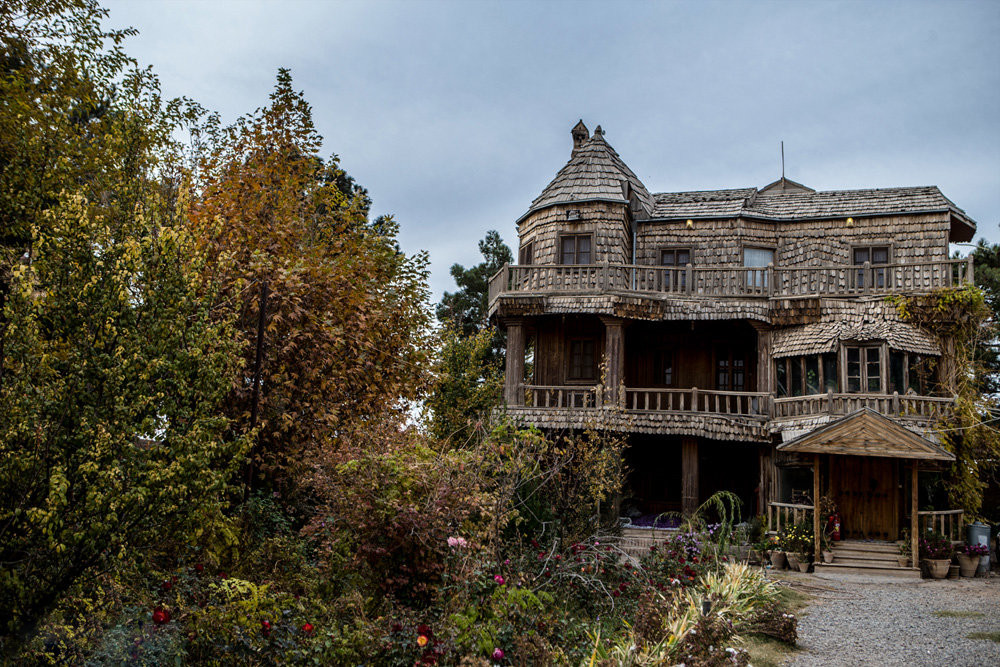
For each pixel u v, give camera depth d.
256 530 9.52
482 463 10.49
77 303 5.95
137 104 10.44
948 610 12.88
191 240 6.97
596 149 25.61
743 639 10.38
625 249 24.69
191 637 6.44
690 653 8.05
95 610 6.16
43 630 5.69
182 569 7.20
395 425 12.64
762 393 22.02
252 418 10.23
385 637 7.13
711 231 25.02
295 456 11.31
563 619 9.45
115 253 6.20
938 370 21.25
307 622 7.23
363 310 13.13
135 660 5.80
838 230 24.27
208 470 6.39
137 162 8.08
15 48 10.52
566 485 14.74
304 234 13.39
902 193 24.61
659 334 25.22
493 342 36.88
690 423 21.36
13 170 7.74
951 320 20.86
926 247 23.34
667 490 24.78
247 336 11.52
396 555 8.67
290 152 13.91
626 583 11.77
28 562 5.66
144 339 6.21
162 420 6.35
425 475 9.23
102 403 5.94
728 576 11.70
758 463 22.30
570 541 12.23
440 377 14.95
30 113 8.98
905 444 17.39
